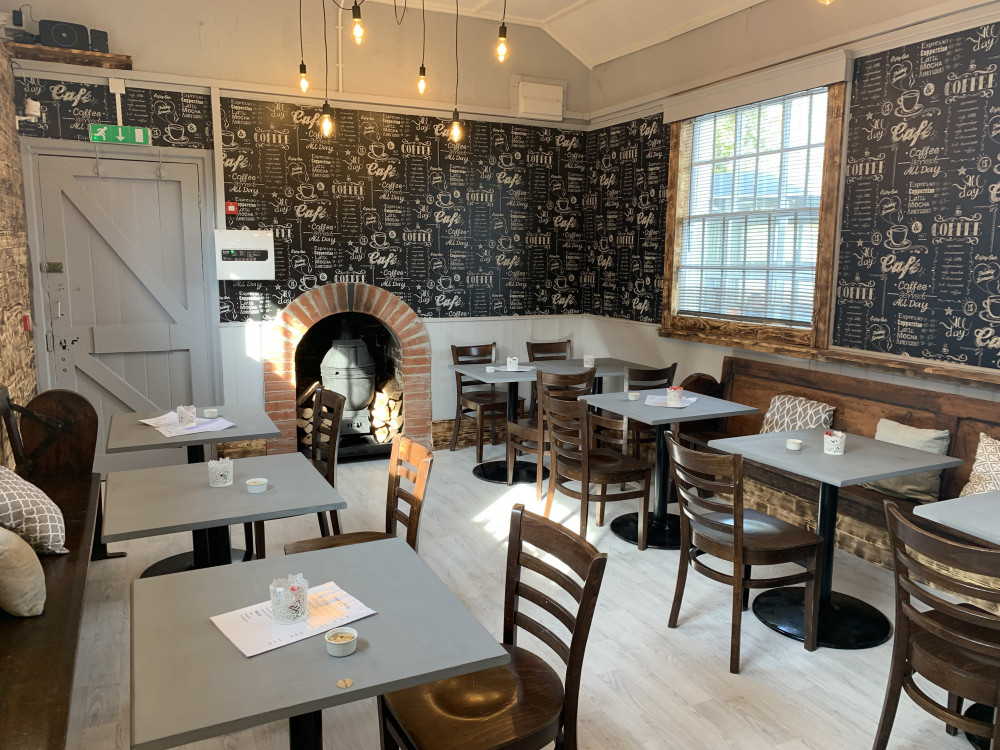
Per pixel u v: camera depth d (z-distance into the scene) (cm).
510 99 621
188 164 523
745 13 489
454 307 624
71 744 245
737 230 512
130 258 516
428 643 169
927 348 394
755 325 498
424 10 579
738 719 262
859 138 421
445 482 538
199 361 543
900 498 384
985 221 364
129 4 493
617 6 563
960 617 204
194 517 248
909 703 274
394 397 635
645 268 597
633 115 599
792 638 319
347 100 557
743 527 321
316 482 290
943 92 377
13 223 437
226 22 518
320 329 625
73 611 233
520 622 223
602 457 440
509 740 179
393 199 586
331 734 255
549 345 654
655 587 369
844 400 431
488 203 625
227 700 146
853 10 418
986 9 354
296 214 553
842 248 436
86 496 346
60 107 484
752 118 492
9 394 393
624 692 278
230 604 188
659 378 514
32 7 472
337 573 207
